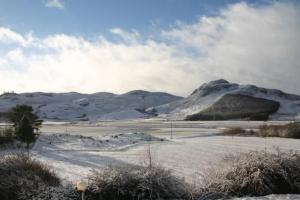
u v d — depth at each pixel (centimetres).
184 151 2277
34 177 1094
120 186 1025
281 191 1088
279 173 1095
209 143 2872
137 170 1071
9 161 1145
